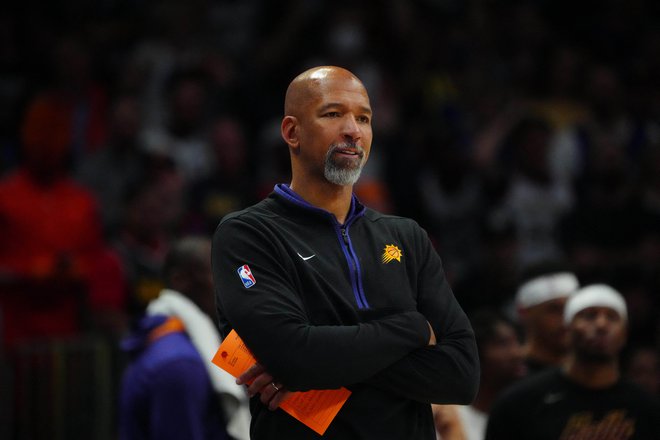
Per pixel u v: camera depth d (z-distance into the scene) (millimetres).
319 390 9844
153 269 23578
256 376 9898
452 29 38156
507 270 26562
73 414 19078
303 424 9883
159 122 31594
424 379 9945
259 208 10508
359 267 10250
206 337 15047
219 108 32094
